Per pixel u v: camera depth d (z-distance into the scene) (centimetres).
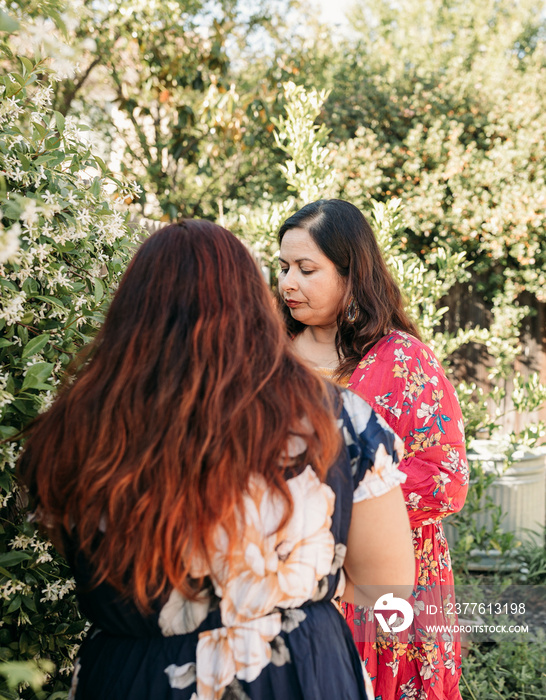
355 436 95
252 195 680
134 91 593
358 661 100
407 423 152
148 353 89
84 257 141
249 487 86
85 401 91
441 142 591
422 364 155
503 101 617
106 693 91
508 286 587
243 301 93
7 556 113
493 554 392
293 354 95
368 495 93
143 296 92
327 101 641
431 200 562
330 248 169
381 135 614
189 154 602
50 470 92
